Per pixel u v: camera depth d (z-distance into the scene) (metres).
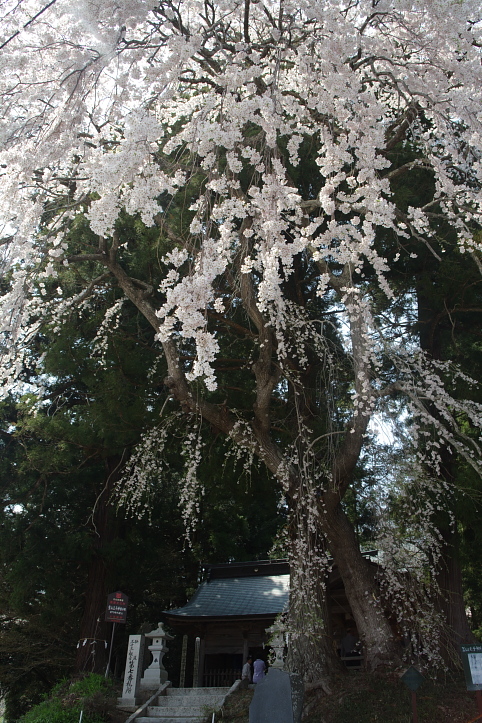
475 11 5.32
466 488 7.54
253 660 11.62
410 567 7.30
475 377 8.62
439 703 6.27
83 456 10.61
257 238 6.43
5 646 12.45
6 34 5.31
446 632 7.29
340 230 5.43
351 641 9.94
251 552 17.03
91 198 7.13
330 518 7.54
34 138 5.39
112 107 5.67
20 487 10.77
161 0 5.48
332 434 7.33
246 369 9.12
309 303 9.15
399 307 9.44
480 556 8.73
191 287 4.35
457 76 5.46
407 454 7.28
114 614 10.14
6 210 5.25
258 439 7.61
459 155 5.73
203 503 12.26
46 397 10.96
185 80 6.62
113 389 8.65
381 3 5.59
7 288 7.09
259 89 6.34
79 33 5.39
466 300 8.58
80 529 11.73
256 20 6.89
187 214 8.23
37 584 10.38
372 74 6.15
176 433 9.36
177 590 15.92
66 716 7.90
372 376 7.16
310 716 6.43
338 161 5.20
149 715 8.05
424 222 5.83
